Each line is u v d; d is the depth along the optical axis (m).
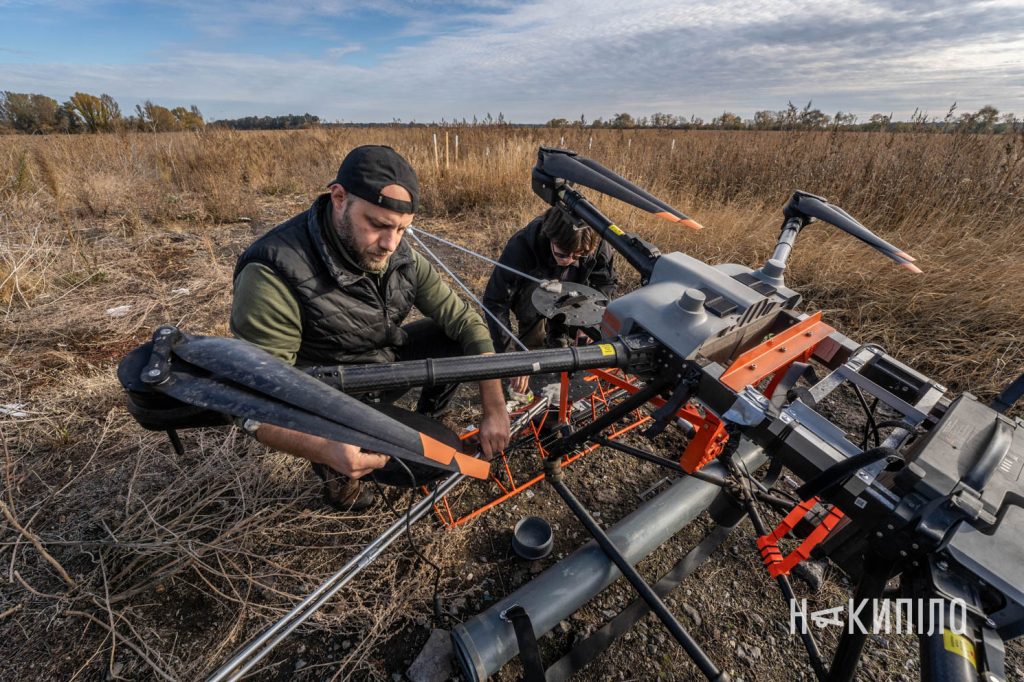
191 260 4.96
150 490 2.18
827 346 1.45
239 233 6.02
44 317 3.60
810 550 1.47
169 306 3.89
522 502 2.28
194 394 0.84
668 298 1.28
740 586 1.94
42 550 1.67
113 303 3.92
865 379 1.27
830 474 0.96
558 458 1.71
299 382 0.88
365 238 1.58
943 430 1.04
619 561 1.57
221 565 1.81
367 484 2.17
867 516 0.97
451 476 2.08
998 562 0.82
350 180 1.47
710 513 1.95
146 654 1.61
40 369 3.03
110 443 2.45
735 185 6.82
